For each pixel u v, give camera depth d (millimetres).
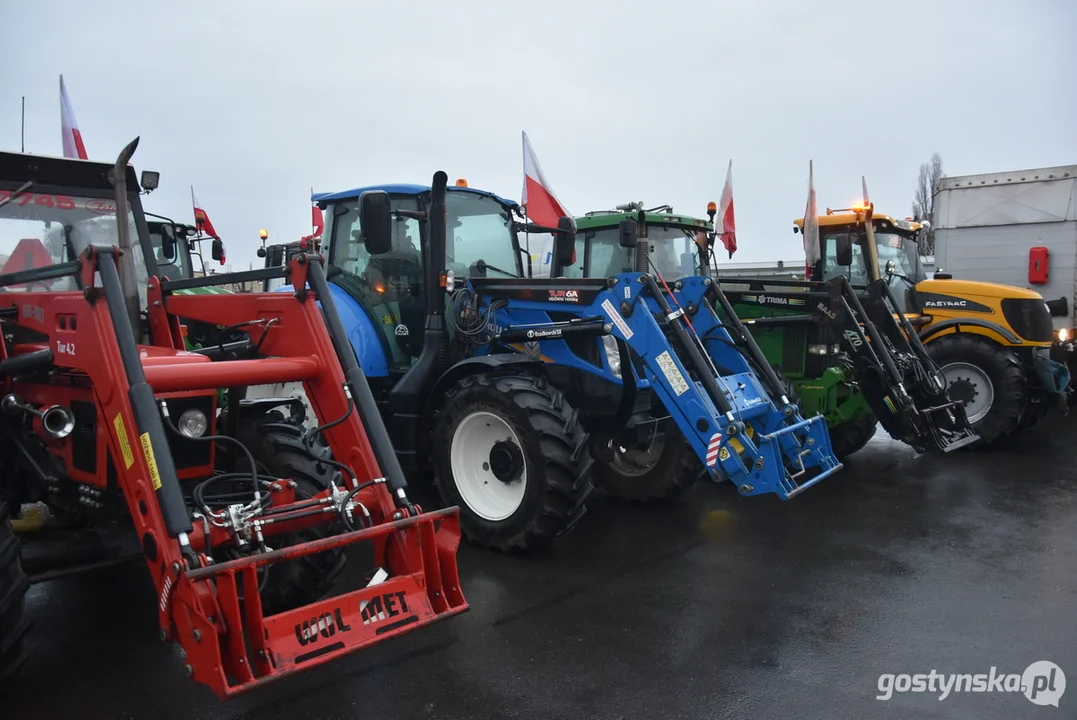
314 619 2465
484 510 4500
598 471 5641
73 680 2947
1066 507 5309
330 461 3008
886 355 5949
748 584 3951
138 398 2508
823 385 6469
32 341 3457
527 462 4227
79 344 2777
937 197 10102
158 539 2396
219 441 3328
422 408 4906
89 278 2691
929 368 6289
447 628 3434
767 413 4762
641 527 4961
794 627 3439
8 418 3406
